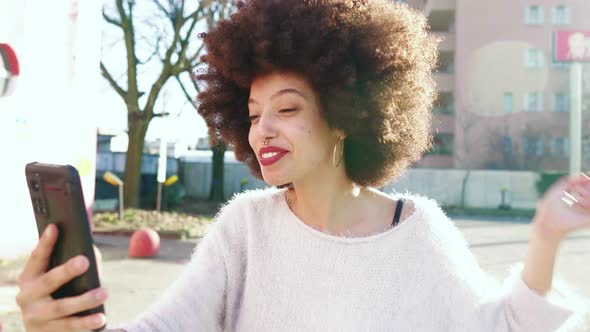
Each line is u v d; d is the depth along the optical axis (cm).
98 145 2111
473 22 3344
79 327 113
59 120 773
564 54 2217
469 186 2431
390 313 155
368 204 173
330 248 161
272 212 175
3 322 478
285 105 161
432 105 189
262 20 161
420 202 172
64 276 111
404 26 169
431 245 160
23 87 721
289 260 165
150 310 159
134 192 1733
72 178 114
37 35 735
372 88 163
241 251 174
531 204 2392
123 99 1744
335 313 157
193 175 2433
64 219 116
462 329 150
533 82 3288
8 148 709
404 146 177
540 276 139
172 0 1736
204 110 193
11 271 656
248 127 190
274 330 161
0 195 706
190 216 1534
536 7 3316
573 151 1599
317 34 158
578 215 134
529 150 3241
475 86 3319
